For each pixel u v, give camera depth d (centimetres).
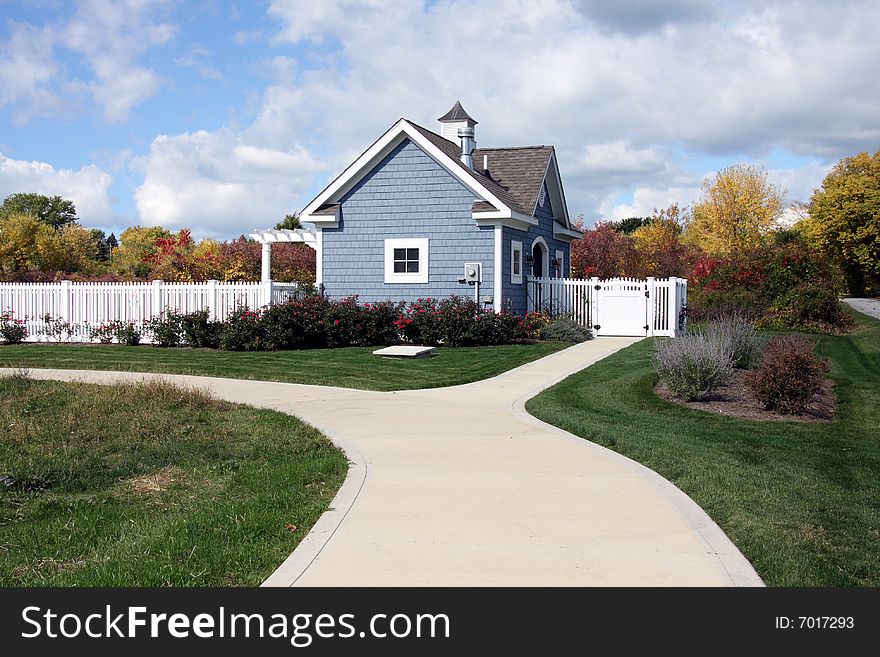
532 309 2502
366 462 816
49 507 688
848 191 5181
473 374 1554
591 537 576
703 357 1265
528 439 935
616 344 2145
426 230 2325
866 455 927
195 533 597
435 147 2278
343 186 2381
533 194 2536
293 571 514
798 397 1180
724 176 5356
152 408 1109
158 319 2186
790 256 2841
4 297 2322
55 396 1197
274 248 3506
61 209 9781
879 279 5206
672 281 2362
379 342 2186
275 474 775
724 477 761
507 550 549
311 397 1288
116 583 511
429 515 630
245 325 2011
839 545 584
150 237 7669
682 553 543
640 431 996
